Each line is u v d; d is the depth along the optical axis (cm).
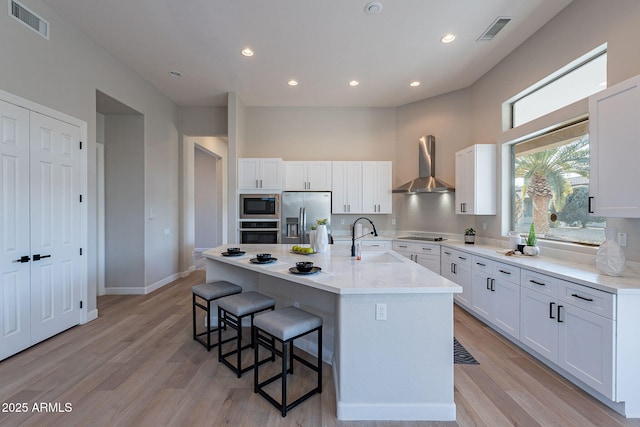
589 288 196
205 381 218
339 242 505
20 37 253
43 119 275
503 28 310
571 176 292
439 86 455
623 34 226
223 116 541
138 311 367
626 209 197
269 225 491
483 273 326
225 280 325
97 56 341
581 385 210
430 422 178
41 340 276
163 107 487
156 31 316
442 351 181
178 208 545
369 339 181
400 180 539
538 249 301
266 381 210
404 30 312
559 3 273
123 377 222
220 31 315
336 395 196
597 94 217
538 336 244
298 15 288
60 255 295
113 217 437
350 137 551
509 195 379
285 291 293
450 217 477
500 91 379
